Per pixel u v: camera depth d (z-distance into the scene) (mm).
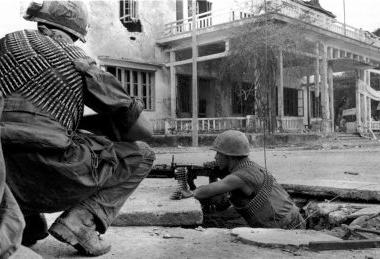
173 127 23344
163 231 3443
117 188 2707
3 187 1606
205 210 4730
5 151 2170
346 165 9125
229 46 21750
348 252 2873
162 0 25188
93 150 2447
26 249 1907
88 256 2680
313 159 11109
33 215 2719
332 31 24219
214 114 26297
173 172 4906
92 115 2711
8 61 2350
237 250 2896
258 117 20859
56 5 2566
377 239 3057
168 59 25250
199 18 25859
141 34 24203
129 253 2799
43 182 2264
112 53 22922
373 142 21453
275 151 15406
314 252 2871
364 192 4719
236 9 22703
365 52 28969
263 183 3947
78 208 2596
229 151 4023
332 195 5035
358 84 27312
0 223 1595
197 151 15641
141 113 2639
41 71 2328
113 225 3668
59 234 2518
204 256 2754
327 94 24531
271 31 20188
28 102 2275
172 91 24391
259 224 3918
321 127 24281
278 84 21641
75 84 2391
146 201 4250
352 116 34031
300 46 21406
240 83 23047
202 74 25875
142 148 2811
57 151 2248
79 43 21297
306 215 4621
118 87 2518
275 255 2785
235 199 4070
